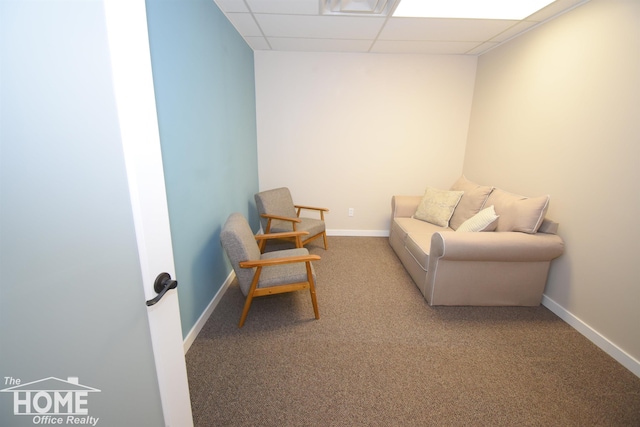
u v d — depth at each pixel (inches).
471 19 91.3
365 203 150.9
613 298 68.7
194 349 69.7
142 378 35.9
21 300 31.3
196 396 56.8
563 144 83.8
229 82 97.5
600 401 56.5
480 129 128.1
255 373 62.6
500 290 86.9
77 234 30.5
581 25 77.8
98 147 28.3
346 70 132.6
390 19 93.0
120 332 33.6
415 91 134.9
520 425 51.8
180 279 65.9
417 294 96.0
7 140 28.2
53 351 33.2
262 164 145.3
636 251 63.7
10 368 32.9
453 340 73.7
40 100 27.4
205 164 78.8
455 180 145.6
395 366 64.9
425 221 124.0
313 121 139.5
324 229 131.9
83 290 31.9
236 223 79.2
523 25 95.2
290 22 96.7
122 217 30.2
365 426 51.3
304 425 51.4
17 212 29.6
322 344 71.8
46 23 25.7
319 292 97.1
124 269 31.8
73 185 29.3
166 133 58.2
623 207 66.5
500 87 114.0
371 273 111.4
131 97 28.1
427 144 141.5
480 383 60.5
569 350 70.5
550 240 80.0
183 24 64.7
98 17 25.3
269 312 85.4
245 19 94.7
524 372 63.5
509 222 87.7
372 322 80.9
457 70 132.3
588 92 75.7
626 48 65.9
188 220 69.4
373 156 143.9
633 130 64.4
